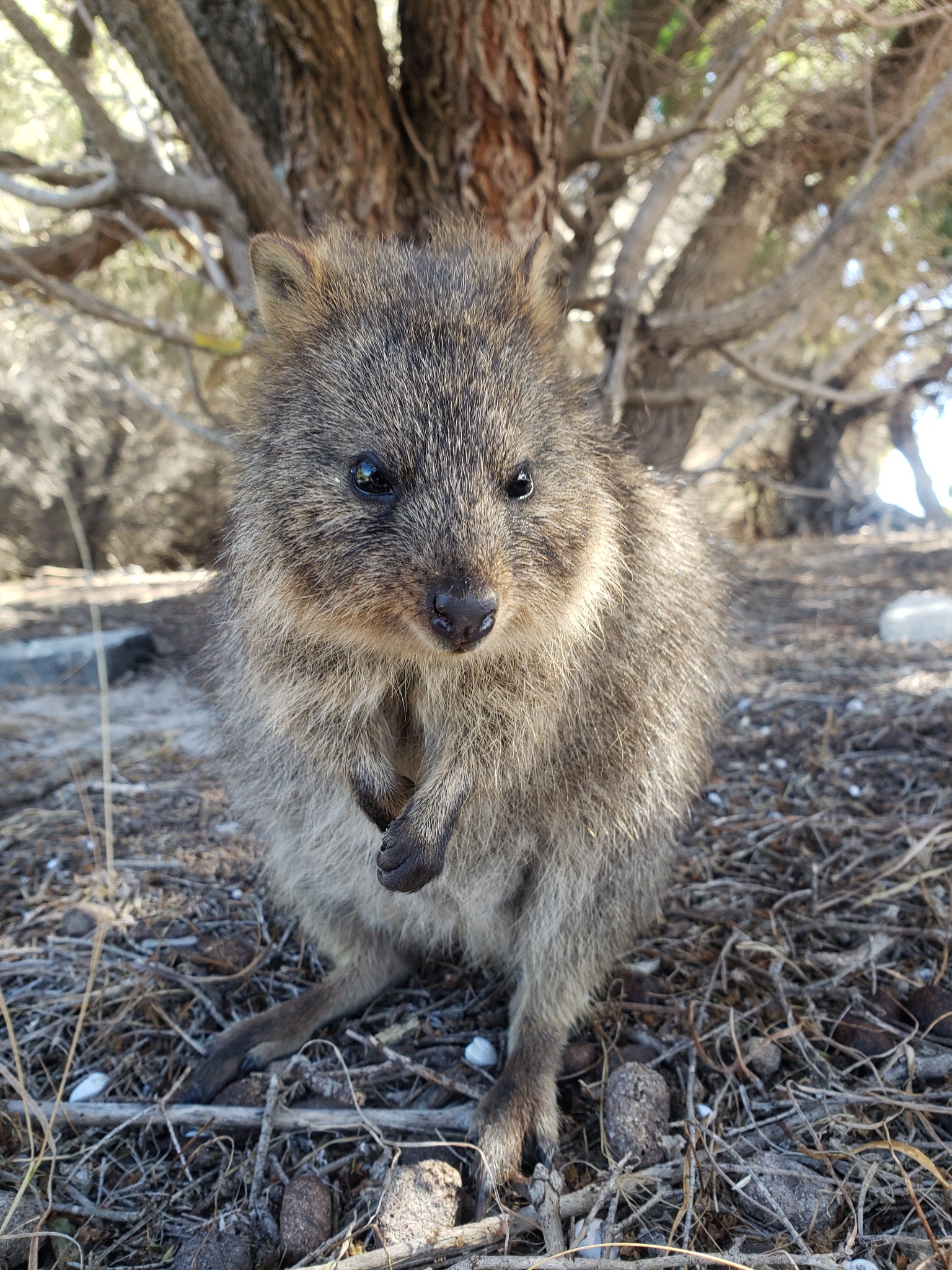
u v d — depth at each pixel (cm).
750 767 54
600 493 30
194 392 64
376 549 26
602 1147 29
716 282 83
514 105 48
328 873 35
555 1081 31
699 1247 26
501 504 27
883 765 52
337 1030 35
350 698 30
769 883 42
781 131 74
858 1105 30
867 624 85
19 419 142
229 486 34
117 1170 29
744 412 151
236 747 36
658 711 34
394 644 28
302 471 28
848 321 118
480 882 33
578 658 31
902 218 84
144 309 97
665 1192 27
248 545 30
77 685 79
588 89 64
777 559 128
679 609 35
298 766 33
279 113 61
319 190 51
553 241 36
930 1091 30
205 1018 35
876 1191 27
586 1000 33
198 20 58
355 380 27
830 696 64
